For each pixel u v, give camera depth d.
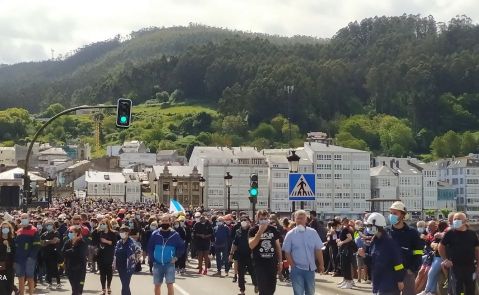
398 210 17.05
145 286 28.25
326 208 178.38
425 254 23.58
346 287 27.39
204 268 37.75
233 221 37.06
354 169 180.75
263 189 174.12
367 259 29.02
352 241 27.62
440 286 21.66
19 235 22.61
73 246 22.59
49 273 27.66
